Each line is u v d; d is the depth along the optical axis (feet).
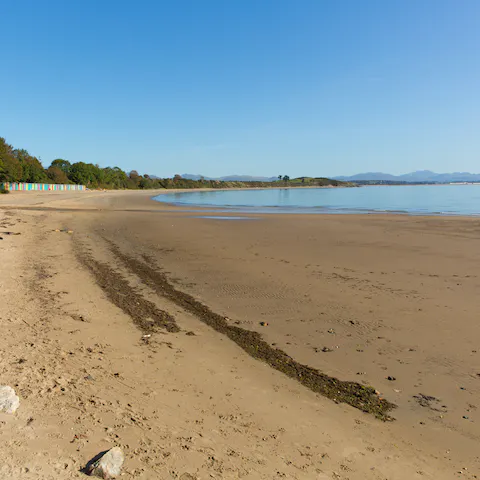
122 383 17.06
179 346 22.62
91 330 23.48
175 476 11.38
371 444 14.53
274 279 39.14
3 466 10.62
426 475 12.98
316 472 12.49
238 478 11.67
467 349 23.57
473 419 16.74
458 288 35.99
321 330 26.43
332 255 51.42
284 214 122.42
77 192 283.59
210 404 16.25
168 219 99.60
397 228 81.82
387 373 20.75
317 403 17.38
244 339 24.66
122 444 12.57
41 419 13.25
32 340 20.67
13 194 201.77
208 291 34.99
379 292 34.86
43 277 35.32
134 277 38.96
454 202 205.77
